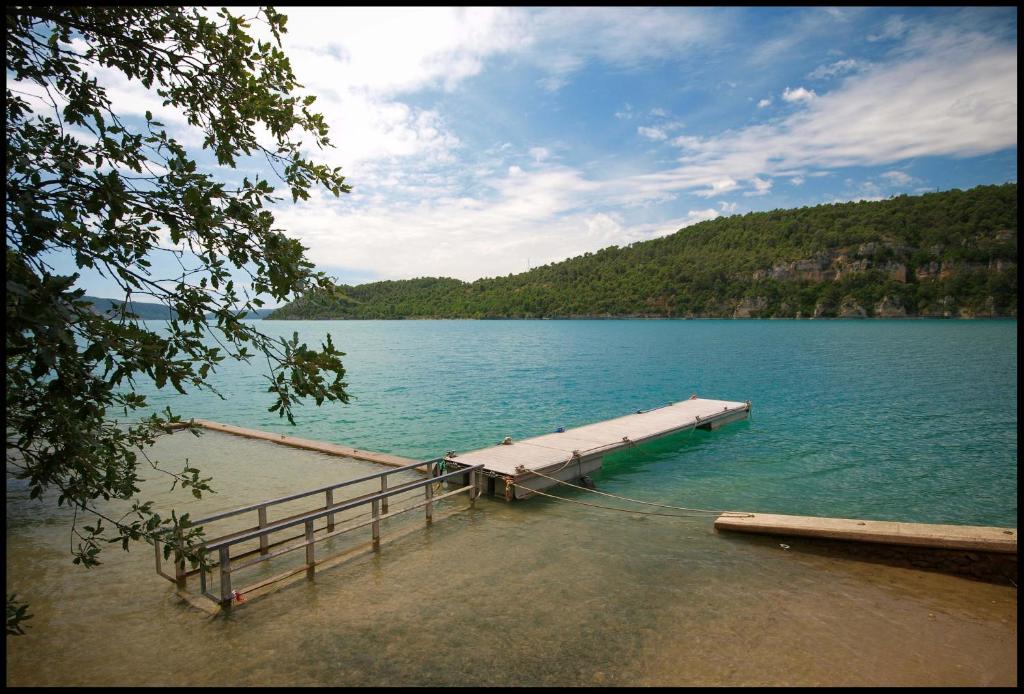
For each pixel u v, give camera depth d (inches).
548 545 351.6
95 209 156.3
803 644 241.6
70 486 195.6
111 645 236.8
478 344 3107.8
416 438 770.2
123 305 160.2
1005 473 569.3
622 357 2126.0
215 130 182.9
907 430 786.2
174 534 231.3
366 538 362.6
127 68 175.9
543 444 554.9
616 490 504.1
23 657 227.9
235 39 171.8
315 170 187.8
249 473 526.0
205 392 1280.8
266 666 222.2
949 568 311.4
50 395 167.2
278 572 310.0
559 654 232.4
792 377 1446.9
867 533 328.5
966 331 3484.3
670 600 280.1
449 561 325.4
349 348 2807.6
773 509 462.0
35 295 134.5
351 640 241.0
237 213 159.2
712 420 775.7
